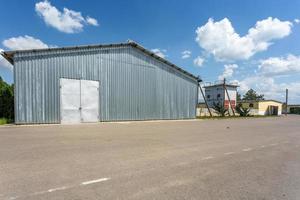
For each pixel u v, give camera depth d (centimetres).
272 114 4828
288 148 699
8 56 1264
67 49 1371
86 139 776
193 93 2125
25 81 1225
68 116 1368
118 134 923
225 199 306
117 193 316
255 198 312
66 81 1364
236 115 3625
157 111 1838
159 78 1858
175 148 651
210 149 652
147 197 305
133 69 1694
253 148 686
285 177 405
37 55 1266
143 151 599
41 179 366
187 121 1892
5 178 369
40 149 596
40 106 1267
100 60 1517
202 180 381
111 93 1566
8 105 1516
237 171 437
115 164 466
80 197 300
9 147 616
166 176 397
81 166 445
